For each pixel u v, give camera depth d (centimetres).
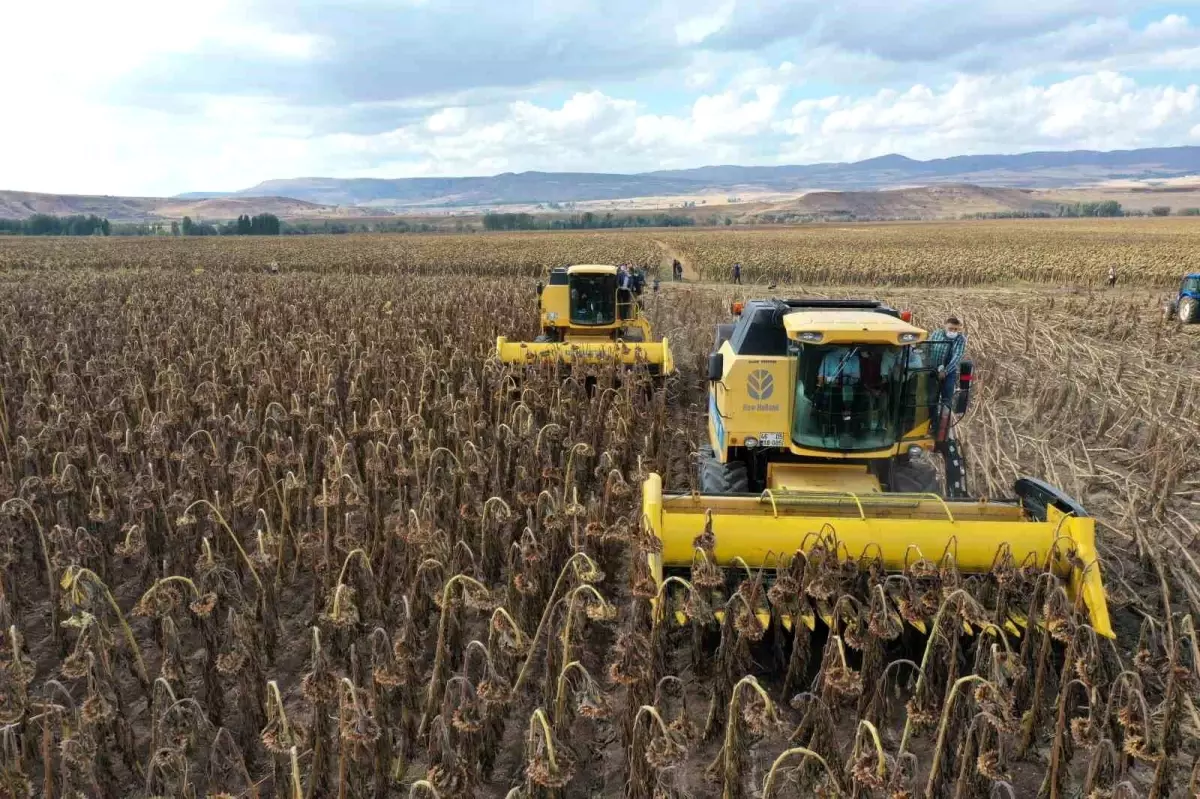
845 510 704
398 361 1611
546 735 443
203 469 966
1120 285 4484
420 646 689
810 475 859
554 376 1442
